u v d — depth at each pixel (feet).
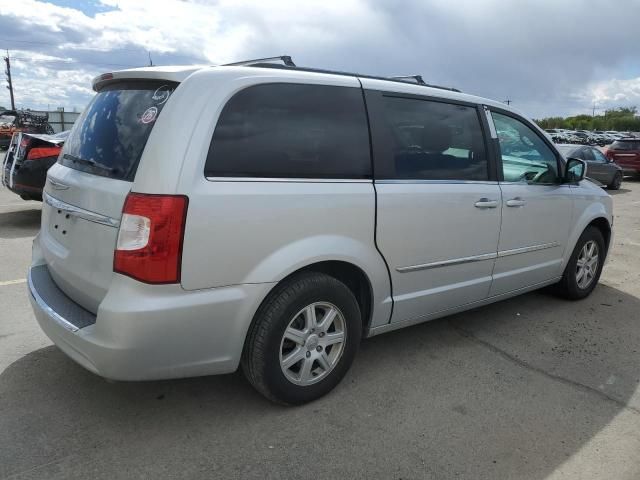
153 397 10.44
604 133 209.56
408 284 11.53
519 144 14.14
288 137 9.52
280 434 9.38
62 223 10.11
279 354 9.58
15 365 11.51
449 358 12.66
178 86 8.74
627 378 12.00
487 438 9.50
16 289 16.53
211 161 8.61
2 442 8.87
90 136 10.14
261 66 10.04
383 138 10.87
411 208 11.10
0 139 85.35
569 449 9.28
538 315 15.83
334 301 10.14
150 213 8.11
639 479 8.55
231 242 8.68
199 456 8.71
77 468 8.31
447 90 12.64
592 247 17.24
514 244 13.93
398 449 9.08
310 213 9.53
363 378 11.50
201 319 8.59
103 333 8.23
